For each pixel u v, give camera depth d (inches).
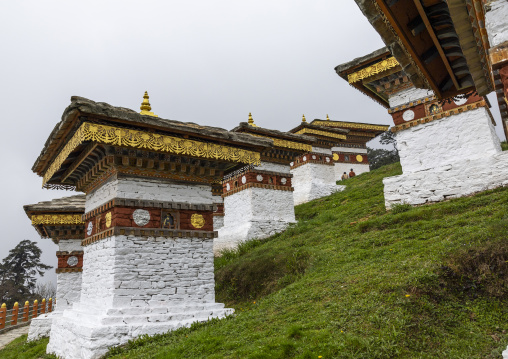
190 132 456.8
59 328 501.4
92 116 393.1
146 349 367.6
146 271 440.5
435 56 263.9
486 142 592.7
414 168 653.9
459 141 617.0
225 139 487.2
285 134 915.4
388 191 669.3
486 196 529.3
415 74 283.0
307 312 330.6
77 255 741.9
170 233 464.1
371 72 665.0
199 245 488.4
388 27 231.0
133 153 441.4
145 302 430.3
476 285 303.7
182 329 418.3
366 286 340.2
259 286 558.6
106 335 385.4
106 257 442.9
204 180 514.9
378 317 278.5
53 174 508.1
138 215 451.2
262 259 611.8
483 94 285.4
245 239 836.0
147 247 448.1
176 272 460.8
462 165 599.2
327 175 1290.6
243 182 920.9
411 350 245.8
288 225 900.6
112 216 446.0
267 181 920.3
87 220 531.5
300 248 607.2
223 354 293.7
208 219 507.8
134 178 456.8
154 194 467.2
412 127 669.3
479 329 262.7
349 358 241.1
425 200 621.6
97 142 399.5
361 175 1386.6
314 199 1189.7
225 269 661.3
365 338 258.2
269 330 315.3
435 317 277.4
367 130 1763.0
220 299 590.6
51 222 693.9
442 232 437.4
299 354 256.4
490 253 319.6
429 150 643.5
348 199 968.9
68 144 437.1
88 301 477.7
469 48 230.2
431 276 315.0
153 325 413.4
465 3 194.4
